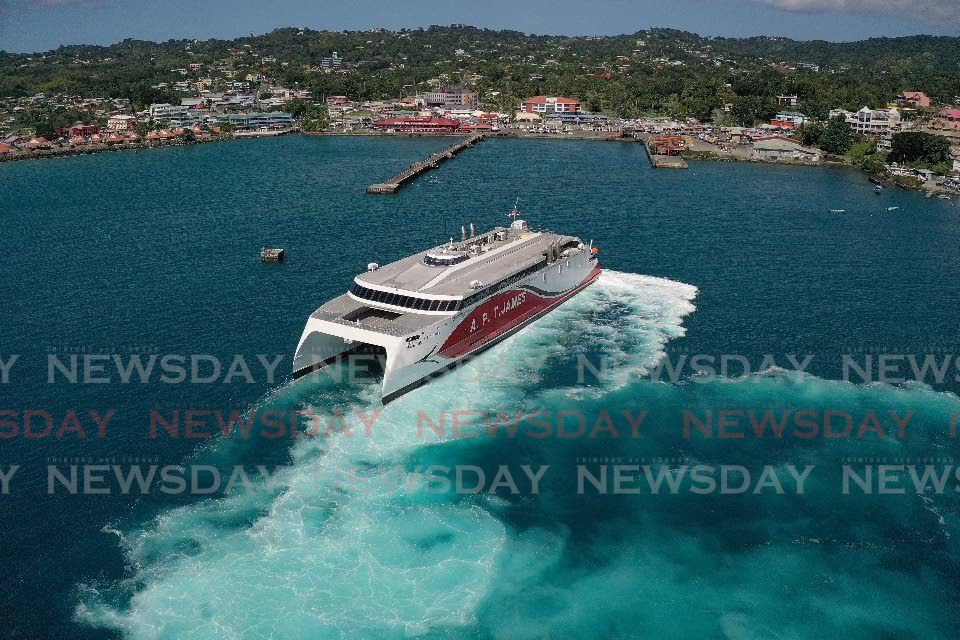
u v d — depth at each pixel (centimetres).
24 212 17625
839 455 6819
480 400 7875
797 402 7775
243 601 5162
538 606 5156
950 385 8194
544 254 10262
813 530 5878
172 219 16800
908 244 14450
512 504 6175
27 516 6009
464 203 18588
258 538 5772
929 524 5934
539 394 7988
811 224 16125
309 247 14250
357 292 8925
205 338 9569
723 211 17438
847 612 5122
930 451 6888
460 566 5500
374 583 5338
